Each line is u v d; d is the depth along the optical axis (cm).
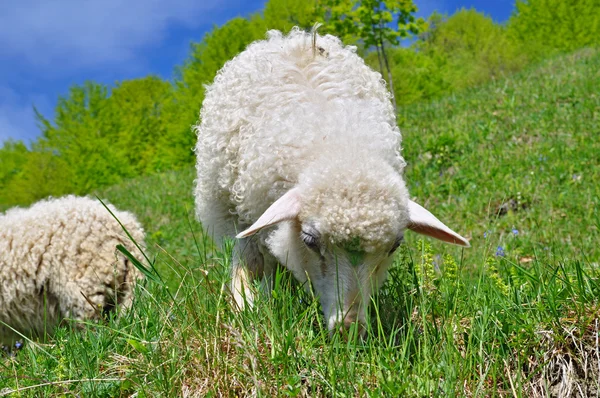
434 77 3266
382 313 356
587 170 889
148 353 319
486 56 2689
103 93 3603
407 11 1316
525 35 4053
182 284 375
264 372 294
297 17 2712
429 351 299
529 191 825
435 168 1020
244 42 2709
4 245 509
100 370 335
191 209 1212
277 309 334
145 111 4034
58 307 534
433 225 341
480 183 902
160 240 986
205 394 298
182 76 2895
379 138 355
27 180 2831
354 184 321
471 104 1501
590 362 296
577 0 3816
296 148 351
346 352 295
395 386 272
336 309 315
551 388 296
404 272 387
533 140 1098
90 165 2903
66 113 3453
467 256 591
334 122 355
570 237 652
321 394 291
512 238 663
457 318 330
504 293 358
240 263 418
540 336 309
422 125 1393
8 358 386
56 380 320
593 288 324
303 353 309
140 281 418
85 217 524
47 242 511
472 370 295
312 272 348
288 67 390
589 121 1137
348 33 1355
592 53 2089
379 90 420
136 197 1516
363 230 313
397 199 329
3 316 527
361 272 323
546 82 1534
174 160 2447
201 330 325
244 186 381
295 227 342
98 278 518
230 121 398
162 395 293
